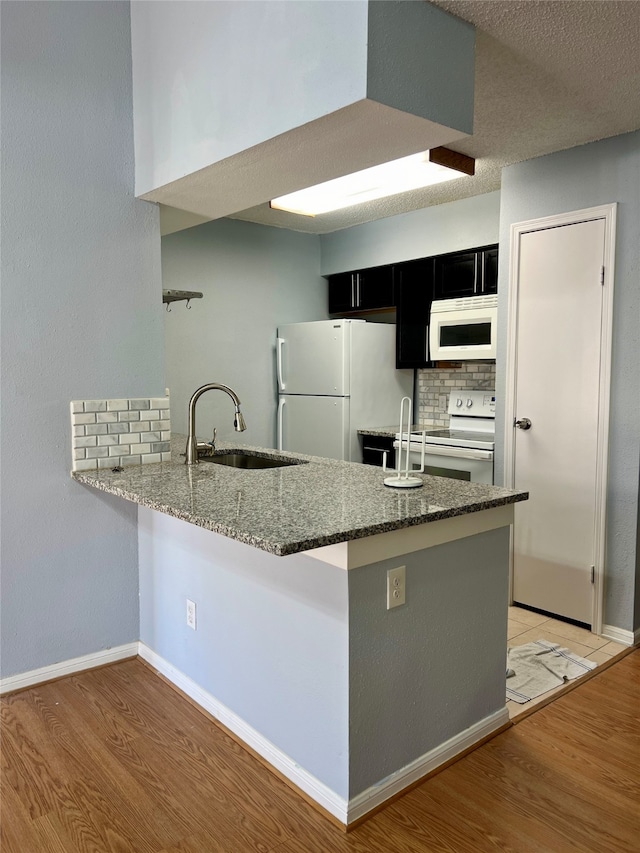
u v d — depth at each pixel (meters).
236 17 1.99
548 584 3.29
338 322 4.37
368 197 3.20
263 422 4.91
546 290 3.18
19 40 2.33
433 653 1.97
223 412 4.66
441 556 1.97
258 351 4.82
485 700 2.18
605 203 2.91
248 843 1.70
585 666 2.73
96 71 2.52
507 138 2.89
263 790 1.91
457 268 4.11
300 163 2.14
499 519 2.14
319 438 4.55
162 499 1.94
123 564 2.78
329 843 1.69
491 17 1.84
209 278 4.50
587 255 3.00
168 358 4.34
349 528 1.57
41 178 2.41
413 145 1.97
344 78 1.65
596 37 1.97
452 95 1.83
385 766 1.85
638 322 2.84
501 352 3.43
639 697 2.49
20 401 2.44
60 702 2.44
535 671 2.68
